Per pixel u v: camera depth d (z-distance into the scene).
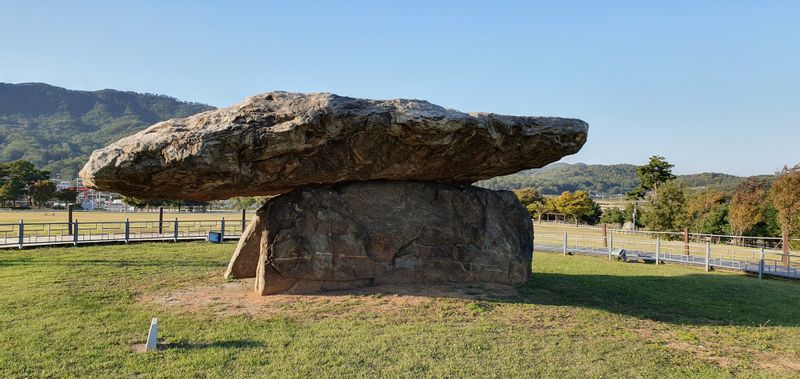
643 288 12.22
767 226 34.09
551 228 42.50
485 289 10.72
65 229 25.98
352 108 9.01
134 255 16.38
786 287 13.25
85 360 6.26
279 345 6.94
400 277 10.91
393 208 11.14
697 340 7.79
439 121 9.07
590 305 9.90
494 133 9.89
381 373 6.01
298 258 10.21
